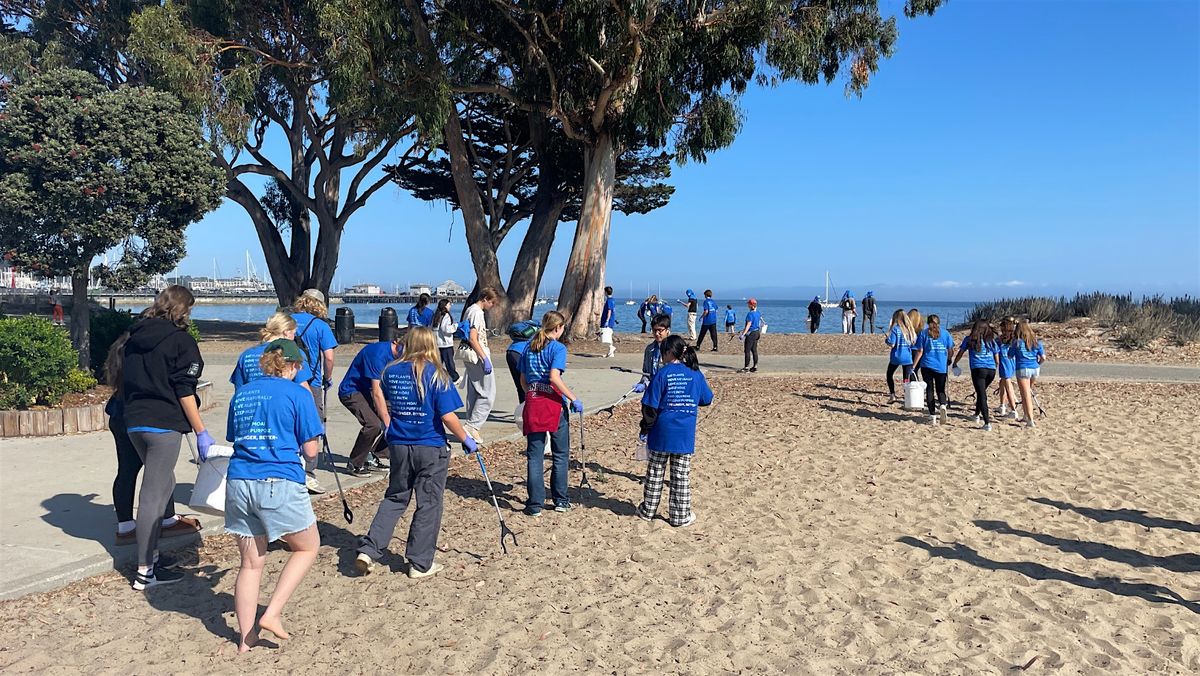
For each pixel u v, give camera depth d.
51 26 26.30
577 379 16.56
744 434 10.77
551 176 30.70
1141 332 23.33
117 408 5.57
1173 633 4.53
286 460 4.25
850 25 23.89
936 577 5.47
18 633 4.46
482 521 6.77
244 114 22.41
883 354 23.16
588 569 5.64
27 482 7.44
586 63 23.36
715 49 22.94
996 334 11.62
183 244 15.05
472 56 23.72
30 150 12.82
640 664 4.19
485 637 4.51
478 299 9.79
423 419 5.35
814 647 4.39
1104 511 7.09
